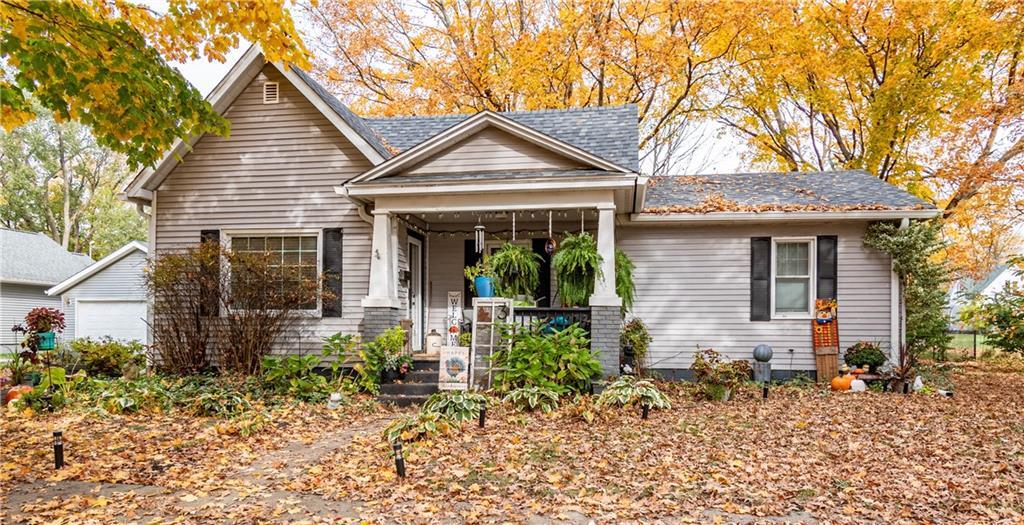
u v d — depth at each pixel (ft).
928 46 61.21
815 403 33.40
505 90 69.15
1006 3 57.52
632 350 39.96
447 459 22.02
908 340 41.65
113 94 22.15
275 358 35.91
